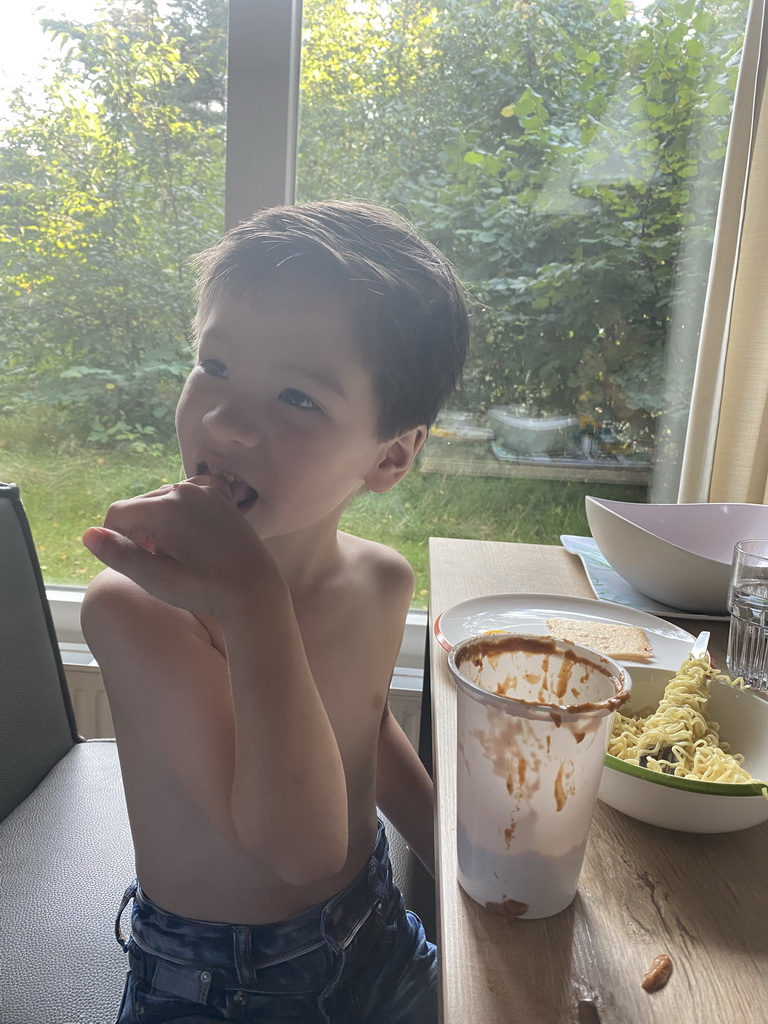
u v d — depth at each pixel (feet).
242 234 2.07
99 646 1.92
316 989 2.06
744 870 1.51
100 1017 2.23
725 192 4.36
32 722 3.20
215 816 1.84
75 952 2.43
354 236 2.14
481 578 3.37
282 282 1.88
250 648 1.63
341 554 2.55
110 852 2.86
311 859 1.76
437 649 2.52
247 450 1.86
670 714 1.82
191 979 2.03
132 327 5.36
